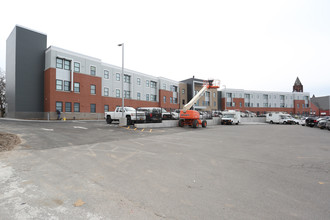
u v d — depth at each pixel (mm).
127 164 5461
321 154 7180
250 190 3680
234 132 15805
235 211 2861
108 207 2945
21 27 27672
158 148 7996
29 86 28016
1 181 3979
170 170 4949
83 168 5012
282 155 6941
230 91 63656
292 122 32906
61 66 28750
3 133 10695
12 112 28094
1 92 33312
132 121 18703
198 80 54438
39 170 4770
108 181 4090
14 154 6414
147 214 2752
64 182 3988
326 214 2787
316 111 74250
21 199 3168
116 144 8758
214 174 4656
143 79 43156
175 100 51531
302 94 70875
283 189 3746
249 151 7641
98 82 33219
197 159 6184
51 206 2951
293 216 2727
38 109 28672
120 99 37094
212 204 3084
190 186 3857
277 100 68812
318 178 4422
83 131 13609
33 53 28578
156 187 3787
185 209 2910
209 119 28469
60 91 28031
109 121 20859
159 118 19328
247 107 65250
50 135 11172
